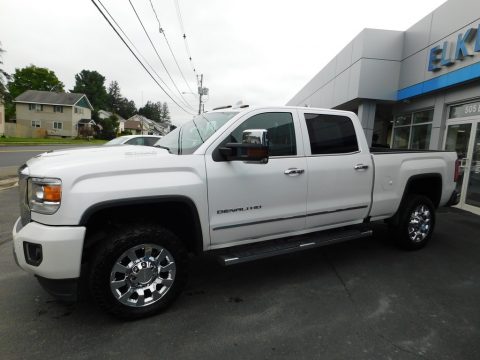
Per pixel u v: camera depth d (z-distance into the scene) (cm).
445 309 311
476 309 312
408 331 274
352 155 396
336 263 421
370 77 1096
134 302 280
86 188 250
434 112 955
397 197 439
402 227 454
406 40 1062
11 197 793
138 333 265
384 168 422
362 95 1103
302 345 254
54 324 276
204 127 351
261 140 283
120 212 289
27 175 262
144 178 272
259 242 356
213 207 304
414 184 489
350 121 407
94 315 290
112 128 6144
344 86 1260
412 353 246
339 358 239
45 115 5328
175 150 327
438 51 884
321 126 381
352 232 405
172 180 281
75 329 270
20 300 314
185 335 264
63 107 5334
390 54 1090
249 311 302
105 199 254
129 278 277
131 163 271
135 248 274
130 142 1012
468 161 816
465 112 848
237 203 316
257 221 330
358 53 1118
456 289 353
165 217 313
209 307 308
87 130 5150
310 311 303
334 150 386
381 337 265
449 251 473
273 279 371
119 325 276
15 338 256
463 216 717
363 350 248
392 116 1254
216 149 310
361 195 404
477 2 761
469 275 390
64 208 244
